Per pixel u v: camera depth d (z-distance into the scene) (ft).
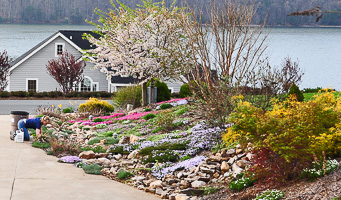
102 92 129.49
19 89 147.23
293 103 33.58
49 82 148.66
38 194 33.73
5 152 48.01
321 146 30.04
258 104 47.06
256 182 32.12
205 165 37.86
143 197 34.42
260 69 51.29
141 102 93.35
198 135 45.50
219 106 45.32
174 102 78.74
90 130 67.26
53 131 63.05
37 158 45.93
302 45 451.53
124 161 44.47
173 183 37.11
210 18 53.98
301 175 30.25
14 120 57.57
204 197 32.86
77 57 148.56
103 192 35.22
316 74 284.20
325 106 33.55
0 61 141.79
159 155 42.93
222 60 50.11
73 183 37.32
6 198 32.27
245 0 53.57
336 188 26.18
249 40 53.01
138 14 87.56
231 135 32.60
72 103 116.88
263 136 30.94
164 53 78.79
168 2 90.74
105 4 630.74
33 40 502.79
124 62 86.38
